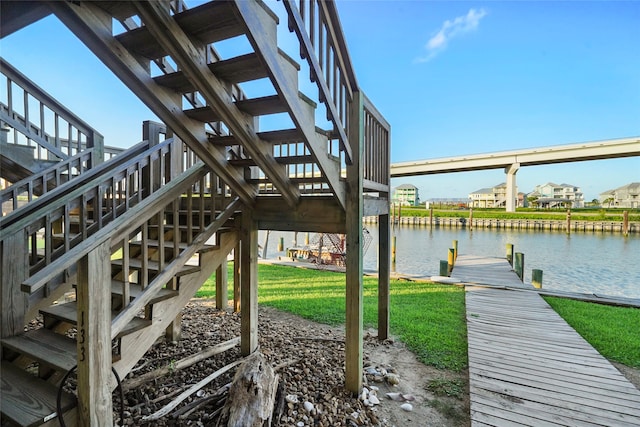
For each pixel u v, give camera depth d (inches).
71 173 126.0
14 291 74.5
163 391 79.5
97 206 96.0
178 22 52.2
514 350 105.3
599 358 99.3
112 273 90.9
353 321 80.6
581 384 83.0
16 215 86.8
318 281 235.3
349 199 83.5
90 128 142.8
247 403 62.4
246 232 104.0
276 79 57.0
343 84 78.3
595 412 70.5
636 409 71.6
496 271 280.1
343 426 67.4
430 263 426.9
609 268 383.9
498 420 67.6
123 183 132.9
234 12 47.7
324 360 100.4
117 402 73.4
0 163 118.8
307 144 69.7
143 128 128.8
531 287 210.1
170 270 77.7
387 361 102.5
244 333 103.2
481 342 112.6
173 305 81.5
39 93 127.5
